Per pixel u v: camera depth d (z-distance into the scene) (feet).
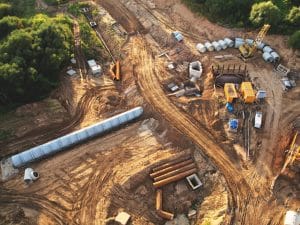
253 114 200.54
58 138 190.39
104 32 245.65
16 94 203.00
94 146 191.72
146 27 245.86
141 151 190.80
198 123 199.62
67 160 186.09
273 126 196.24
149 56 229.66
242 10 235.20
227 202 172.76
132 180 181.37
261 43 225.35
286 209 170.91
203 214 175.73
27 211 169.68
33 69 201.98
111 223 171.12
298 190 176.04
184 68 222.07
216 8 233.55
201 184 183.93
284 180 179.11
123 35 241.76
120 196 178.09
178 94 211.00
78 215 170.60
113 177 181.57
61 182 179.01
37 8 258.37
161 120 200.95
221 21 236.84
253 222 167.63
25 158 181.88
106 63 230.27
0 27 223.51
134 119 202.69
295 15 225.56
